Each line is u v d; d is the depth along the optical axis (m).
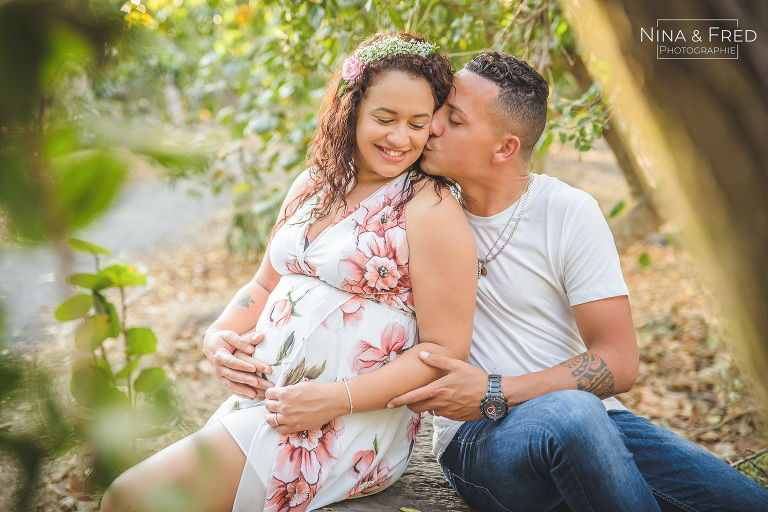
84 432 0.51
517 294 1.98
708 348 4.77
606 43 0.77
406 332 1.89
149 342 1.94
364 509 1.92
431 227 1.82
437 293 1.82
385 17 3.29
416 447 2.56
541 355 1.97
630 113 0.81
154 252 7.65
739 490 1.89
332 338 1.82
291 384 1.80
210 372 4.47
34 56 0.42
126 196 0.41
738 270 0.71
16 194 0.40
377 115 1.77
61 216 0.40
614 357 1.87
